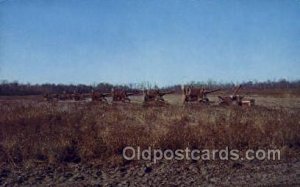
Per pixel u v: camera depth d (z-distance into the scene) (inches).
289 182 383.9
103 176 404.5
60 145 474.9
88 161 451.5
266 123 592.1
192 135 520.4
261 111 783.1
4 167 429.1
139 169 427.5
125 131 543.2
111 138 497.7
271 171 423.2
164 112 796.6
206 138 516.1
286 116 665.6
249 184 377.4
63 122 643.5
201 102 1132.5
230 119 644.7
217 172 419.8
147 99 1136.8
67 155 463.2
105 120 681.6
